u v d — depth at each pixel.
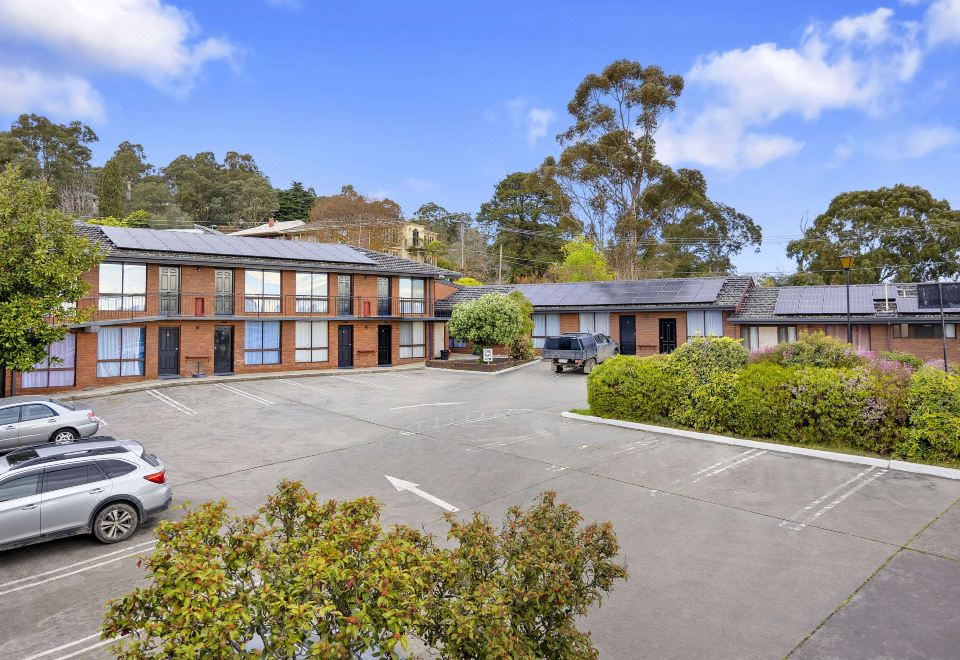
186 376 27.98
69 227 18.09
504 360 34.75
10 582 8.57
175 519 10.92
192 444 16.31
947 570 7.81
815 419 14.18
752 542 8.98
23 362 16.72
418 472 13.34
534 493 11.61
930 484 11.23
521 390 25.02
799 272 51.81
